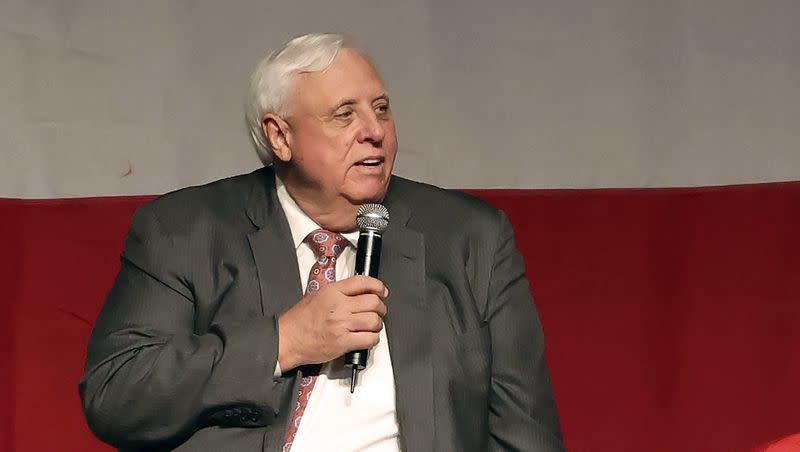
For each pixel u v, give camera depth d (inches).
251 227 304.7
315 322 276.2
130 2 463.2
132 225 310.8
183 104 465.1
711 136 463.5
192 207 308.2
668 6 465.4
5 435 431.5
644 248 453.1
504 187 467.2
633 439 440.8
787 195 448.5
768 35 461.4
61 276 444.8
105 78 462.0
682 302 447.2
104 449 435.5
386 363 291.6
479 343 295.7
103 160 460.8
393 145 298.0
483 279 306.7
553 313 450.0
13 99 457.7
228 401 276.8
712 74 463.8
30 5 459.2
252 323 281.6
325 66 293.7
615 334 447.5
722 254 448.5
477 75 469.4
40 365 437.4
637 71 466.6
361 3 468.1
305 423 286.0
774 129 460.8
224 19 466.0
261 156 311.9
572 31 468.1
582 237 456.1
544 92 469.1
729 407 437.4
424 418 285.3
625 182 466.0
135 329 291.0
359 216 288.7
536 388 303.3
